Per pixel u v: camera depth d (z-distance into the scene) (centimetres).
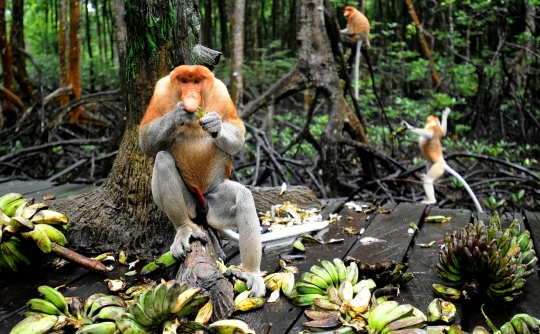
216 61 390
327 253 377
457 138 1012
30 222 352
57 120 875
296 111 1430
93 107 1134
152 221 381
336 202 473
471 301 323
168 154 324
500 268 310
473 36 1427
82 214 394
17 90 1321
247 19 1514
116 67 1492
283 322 305
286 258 369
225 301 308
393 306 295
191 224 331
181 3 377
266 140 644
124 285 341
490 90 1143
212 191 337
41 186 516
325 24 691
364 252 376
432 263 361
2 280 355
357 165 849
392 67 1259
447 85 1127
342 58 713
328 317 300
